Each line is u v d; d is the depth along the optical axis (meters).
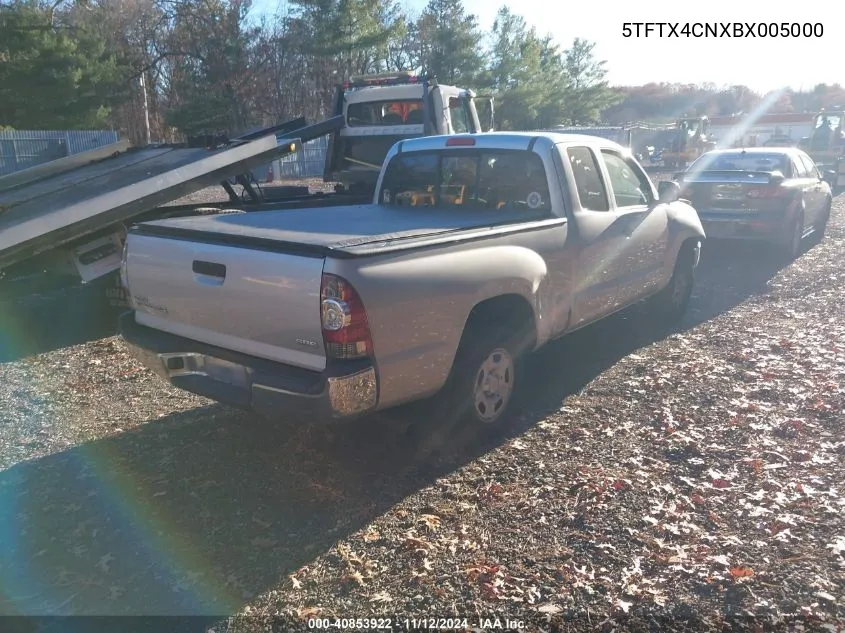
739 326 7.45
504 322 4.88
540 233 4.96
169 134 45.81
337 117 11.07
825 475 4.23
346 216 5.22
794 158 11.41
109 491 4.23
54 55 32.50
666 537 3.63
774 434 4.80
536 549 3.55
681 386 5.72
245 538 3.72
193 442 4.86
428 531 3.73
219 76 41.78
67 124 33.94
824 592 3.17
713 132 62.44
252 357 4.04
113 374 6.30
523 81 50.03
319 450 4.70
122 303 7.68
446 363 4.21
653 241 6.50
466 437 4.60
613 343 6.94
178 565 3.50
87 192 6.87
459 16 44.16
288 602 3.22
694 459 4.45
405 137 10.89
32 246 6.31
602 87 63.72
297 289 3.70
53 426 5.18
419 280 3.92
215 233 4.14
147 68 43.44
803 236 11.43
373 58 42.16
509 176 5.57
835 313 7.80
